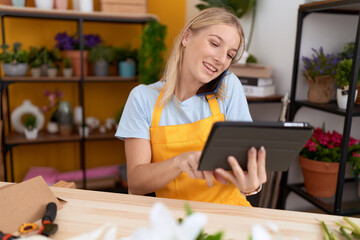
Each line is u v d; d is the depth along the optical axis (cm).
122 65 274
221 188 122
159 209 40
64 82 298
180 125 124
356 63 161
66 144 307
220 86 131
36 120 270
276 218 83
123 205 88
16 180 298
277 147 82
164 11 312
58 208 85
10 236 66
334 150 191
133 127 125
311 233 77
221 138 78
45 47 265
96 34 293
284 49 221
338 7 179
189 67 121
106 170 299
